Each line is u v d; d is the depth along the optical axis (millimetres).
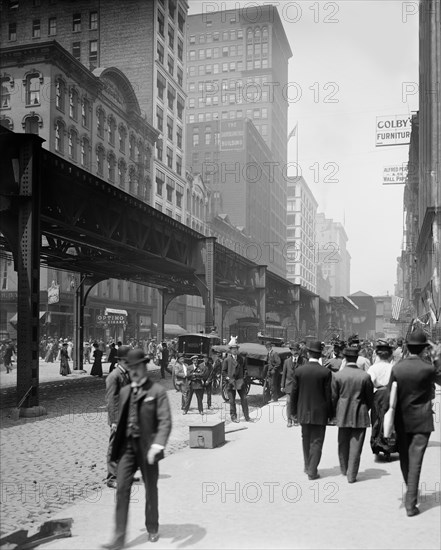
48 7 71125
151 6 71188
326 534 6102
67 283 51156
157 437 5797
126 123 62188
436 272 42500
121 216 26250
